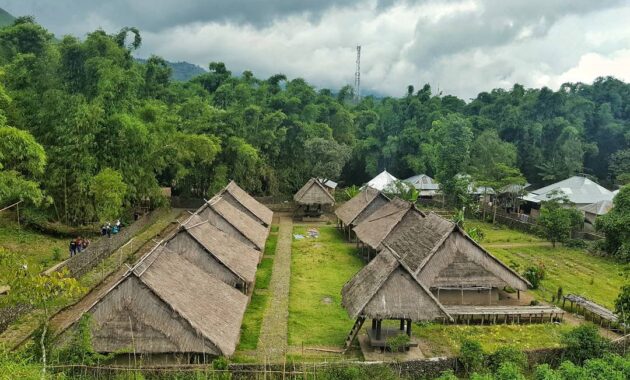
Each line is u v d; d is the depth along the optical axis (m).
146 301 19.98
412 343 24.25
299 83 79.50
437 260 30.58
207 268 28.03
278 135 65.38
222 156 60.25
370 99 108.31
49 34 50.25
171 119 54.06
